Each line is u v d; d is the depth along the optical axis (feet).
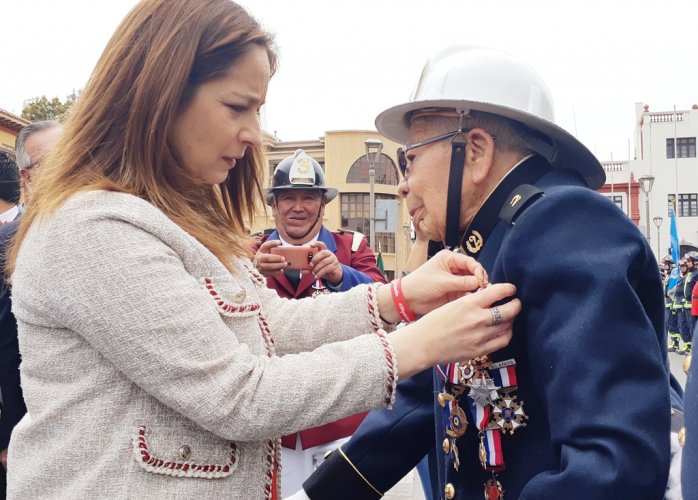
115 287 4.23
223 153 4.95
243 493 4.70
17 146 11.32
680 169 127.75
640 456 4.02
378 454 6.45
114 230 4.35
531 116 5.14
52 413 4.47
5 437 9.44
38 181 4.82
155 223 4.51
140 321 4.22
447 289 5.33
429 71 5.65
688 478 3.53
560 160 5.51
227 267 5.02
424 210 5.72
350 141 116.37
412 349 4.62
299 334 5.74
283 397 4.40
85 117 4.83
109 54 4.84
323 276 11.87
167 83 4.63
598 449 4.07
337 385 4.46
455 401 5.31
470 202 5.51
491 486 5.04
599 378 4.16
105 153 4.83
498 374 4.99
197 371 4.28
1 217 12.48
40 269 4.36
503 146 5.36
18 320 4.69
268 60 5.05
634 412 4.08
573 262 4.42
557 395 4.28
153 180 4.75
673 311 51.90
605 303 4.26
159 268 4.36
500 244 5.22
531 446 4.88
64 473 4.41
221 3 4.83
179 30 4.66
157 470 4.38
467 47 5.68
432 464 6.65
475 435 5.28
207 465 4.53
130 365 4.24
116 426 4.41
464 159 5.41
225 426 4.34
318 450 11.14
